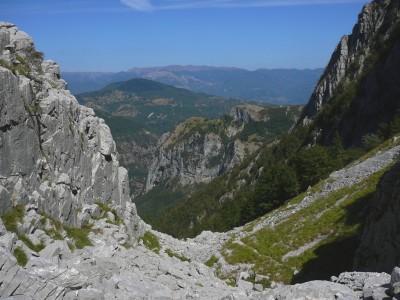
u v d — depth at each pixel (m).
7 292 17.23
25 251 22.03
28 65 36.31
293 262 55.47
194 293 28.62
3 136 28.00
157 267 35.62
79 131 41.94
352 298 21.56
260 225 75.44
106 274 23.83
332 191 74.69
